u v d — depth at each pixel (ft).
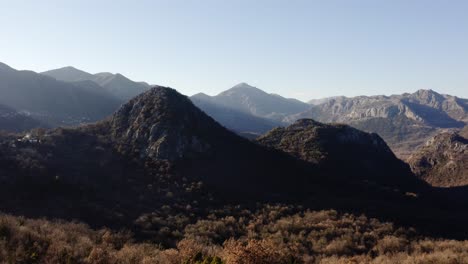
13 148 281.74
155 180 280.72
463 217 305.53
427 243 216.13
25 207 210.59
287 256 129.18
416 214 282.56
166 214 236.02
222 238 207.21
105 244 165.99
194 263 136.15
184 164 304.09
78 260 139.44
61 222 197.98
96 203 233.14
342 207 270.67
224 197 268.21
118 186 264.52
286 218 240.53
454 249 203.62
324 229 223.92
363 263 177.78
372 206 280.92
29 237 147.02
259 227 226.58
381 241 212.64
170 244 194.18
